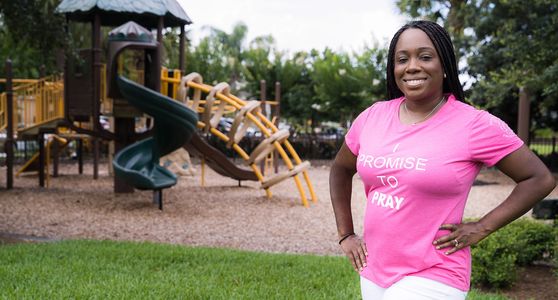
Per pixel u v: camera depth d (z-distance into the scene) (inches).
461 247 83.0
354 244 96.7
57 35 372.2
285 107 1328.7
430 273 83.6
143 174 418.0
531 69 316.2
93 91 490.9
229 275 219.9
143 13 520.1
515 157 82.6
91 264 233.3
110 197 495.2
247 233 358.6
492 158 83.0
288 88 1325.0
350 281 215.3
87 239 313.7
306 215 430.0
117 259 247.9
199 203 476.7
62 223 373.7
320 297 190.7
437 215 83.4
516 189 83.6
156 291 190.2
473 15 331.9
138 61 553.6
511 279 225.5
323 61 1251.2
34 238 319.0
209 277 215.5
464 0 341.4
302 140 1093.1
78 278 208.7
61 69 533.3
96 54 488.7
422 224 83.8
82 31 885.8
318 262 251.0
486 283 228.1
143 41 453.4
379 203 87.3
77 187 575.2
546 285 229.9
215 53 1337.4
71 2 506.3
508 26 305.6
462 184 82.9
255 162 513.0
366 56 1201.4
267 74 1316.4
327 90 1186.6
